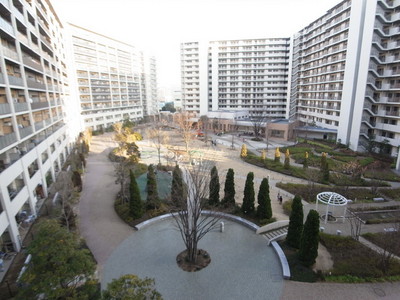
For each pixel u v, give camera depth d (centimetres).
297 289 1221
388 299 1152
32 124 2236
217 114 6538
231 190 1980
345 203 1836
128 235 1711
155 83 9894
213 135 5894
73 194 2027
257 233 1720
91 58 6406
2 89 1862
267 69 7231
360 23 3934
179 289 1231
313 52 5578
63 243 1006
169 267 1392
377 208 2084
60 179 2422
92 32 6369
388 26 3772
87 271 1004
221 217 1742
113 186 2630
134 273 1345
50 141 2748
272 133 5606
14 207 1625
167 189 2536
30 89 2380
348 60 4241
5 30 1848
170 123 7381
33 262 982
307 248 1338
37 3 2912
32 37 2711
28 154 2003
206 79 7269
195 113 7150
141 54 8812
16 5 2319
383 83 3838
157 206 2034
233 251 1534
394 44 3625
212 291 1219
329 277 1277
